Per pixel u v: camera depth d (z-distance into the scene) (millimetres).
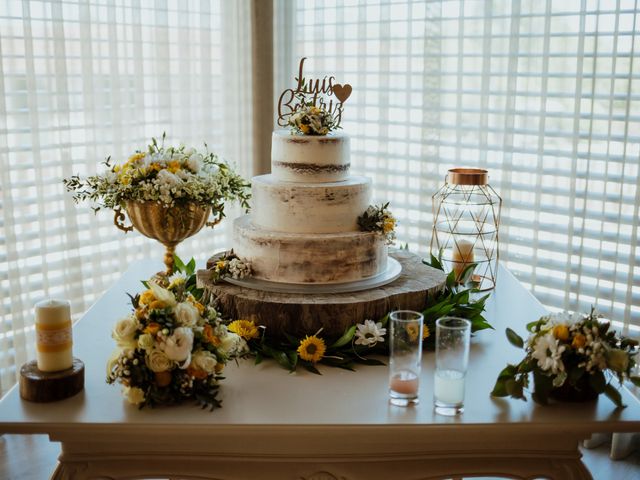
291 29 3428
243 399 1678
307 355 1837
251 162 3545
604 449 2805
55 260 2975
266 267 2055
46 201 2904
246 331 1899
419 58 3139
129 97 3102
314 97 2262
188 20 3234
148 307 1623
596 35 2629
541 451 1629
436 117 3105
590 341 1590
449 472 1647
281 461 1625
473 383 1767
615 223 2703
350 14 3281
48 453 2697
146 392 1609
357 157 3393
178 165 2258
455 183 2383
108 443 1604
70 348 1694
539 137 2838
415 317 1661
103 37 3002
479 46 2967
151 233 2281
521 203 2949
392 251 2504
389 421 1571
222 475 1640
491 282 2529
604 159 2701
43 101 2838
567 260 2838
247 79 3453
